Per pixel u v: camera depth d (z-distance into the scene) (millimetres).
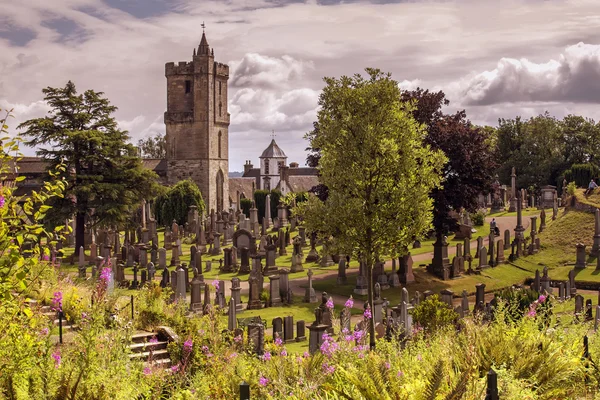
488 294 45094
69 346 11867
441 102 48188
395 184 21797
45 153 61594
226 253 48938
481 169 47062
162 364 13914
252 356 16375
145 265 50531
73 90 63531
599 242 55219
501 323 11844
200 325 17016
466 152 45250
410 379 9430
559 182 104062
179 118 111562
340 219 21516
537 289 42656
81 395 8875
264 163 174250
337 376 10180
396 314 27188
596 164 108250
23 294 10312
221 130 115000
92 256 50750
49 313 15797
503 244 55938
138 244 53969
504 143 111562
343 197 21625
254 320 25906
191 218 75812
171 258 52062
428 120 46969
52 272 17453
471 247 59812
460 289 45000
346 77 21719
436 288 44562
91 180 59625
